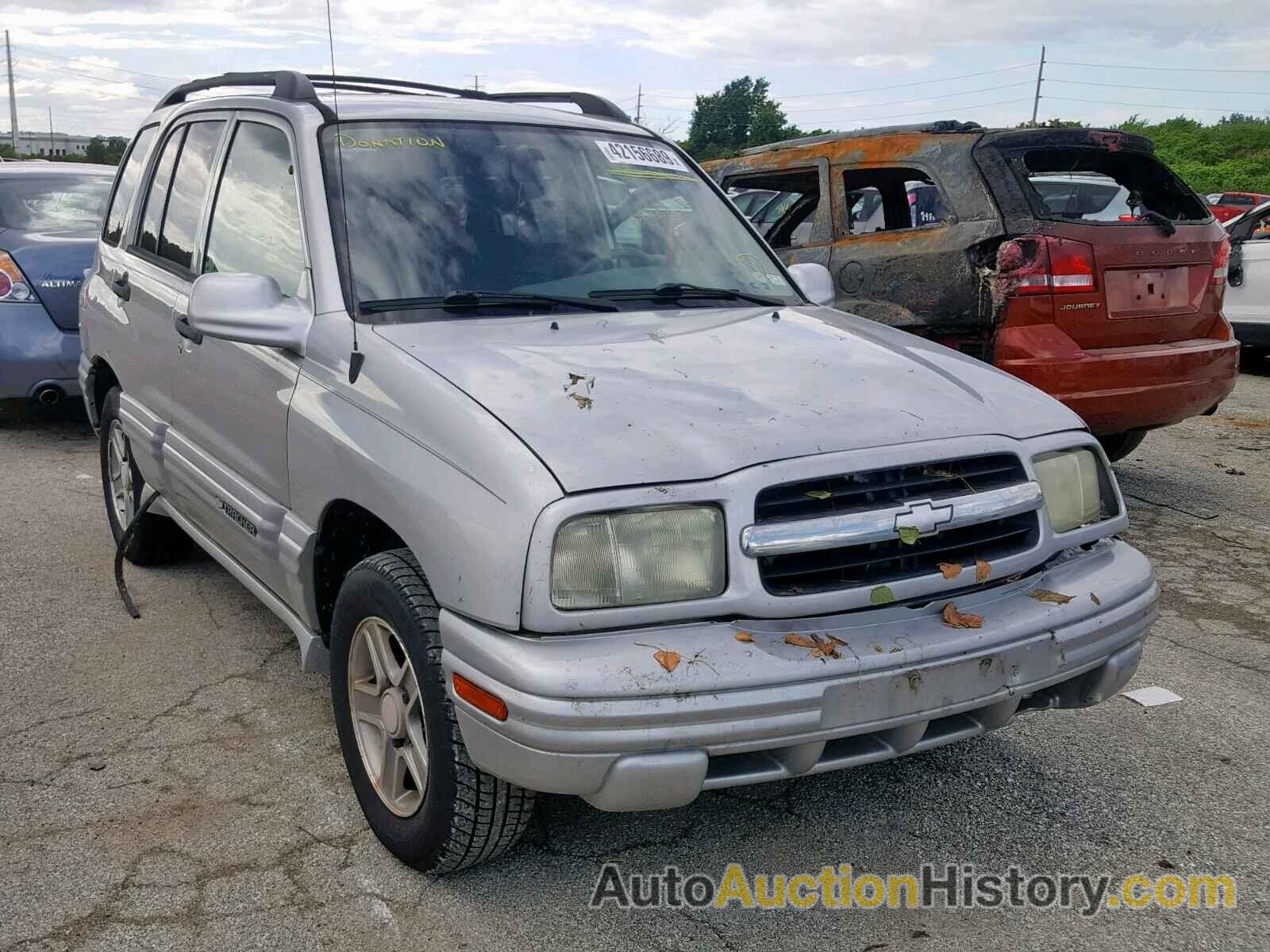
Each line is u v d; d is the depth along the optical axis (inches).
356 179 135.3
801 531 97.7
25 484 263.0
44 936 102.9
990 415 115.4
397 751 113.3
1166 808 128.6
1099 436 239.5
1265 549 224.2
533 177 145.7
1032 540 111.6
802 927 106.5
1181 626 185.0
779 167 271.1
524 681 91.0
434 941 103.3
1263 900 111.7
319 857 116.1
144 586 195.8
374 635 114.3
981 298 220.2
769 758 97.4
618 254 144.9
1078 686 114.3
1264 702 156.6
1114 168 245.1
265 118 150.3
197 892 109.9
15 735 141.7
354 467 111.9
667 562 95.7
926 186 237.5
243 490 139.7
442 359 112.7
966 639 100.9
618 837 121.1
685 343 124.3
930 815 127.0
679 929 105.8
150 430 171.3
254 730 144.0
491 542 94.7
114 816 123.1
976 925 107.5
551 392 106.2
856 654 96.0
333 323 123.6
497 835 105.1
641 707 90.3
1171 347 226.5
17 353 291.4
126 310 182.2
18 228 314.5
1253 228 424.2
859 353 127.0
